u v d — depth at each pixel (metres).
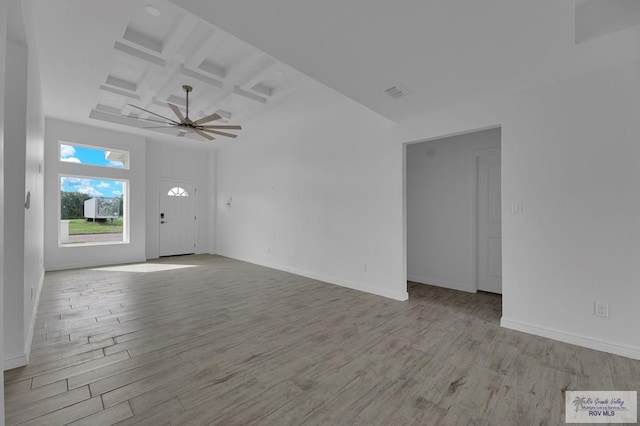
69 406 1.80
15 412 1.73
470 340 2.78
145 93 4.50
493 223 4.39
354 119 4.59
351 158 4.62
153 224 7.25
